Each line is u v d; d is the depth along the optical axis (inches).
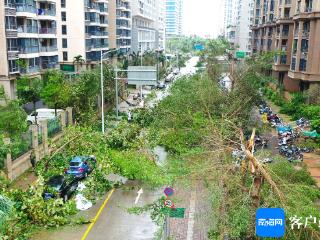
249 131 1042.7
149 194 759.1
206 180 432.5
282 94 1903.3
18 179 844.6
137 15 3567.9
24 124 920.3
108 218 662.5
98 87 1418.6
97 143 895.7
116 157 768.3
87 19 2320.4
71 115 1200.8
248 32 3848.4
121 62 2603.3
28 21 1598.2
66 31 2255.2
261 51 2517.2
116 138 889.5
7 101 990.4
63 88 1259.2
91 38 2405.3
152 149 852.6
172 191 531.5
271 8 2384.4
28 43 1599.4
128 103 1710.1
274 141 1149.1
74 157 867.4
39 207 616.7
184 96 971.9
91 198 730.8
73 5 2235.5
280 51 1950.1
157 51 4040.4
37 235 596.7
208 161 448.1
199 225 584.4
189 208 628.1
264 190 387.5
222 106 964.6
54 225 622.2
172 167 528.4
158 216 613.0
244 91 1173.1
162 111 967.6
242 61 2256.4
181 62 4052.7
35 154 927.0
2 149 789.2
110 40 2842.0
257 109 1520.7
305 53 1652.3
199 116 824.3
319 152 1043.9
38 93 1397.6
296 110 1519.4
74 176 796.0
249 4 3782.0
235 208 375.2
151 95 1562.5
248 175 415.8
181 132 800.3
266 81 1883.6
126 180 831.1
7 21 1423.5
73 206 674.8
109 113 1531.7
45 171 815.1
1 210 390.3
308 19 1617.9
